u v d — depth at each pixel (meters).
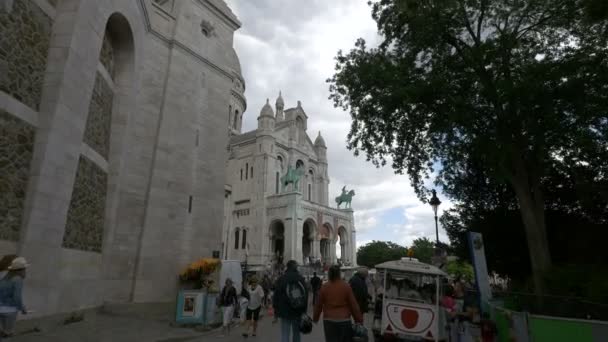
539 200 16.44
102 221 14.05
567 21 15.59
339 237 58.88
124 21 14.80
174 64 18.75
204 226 19.20
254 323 11.71
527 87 14.17
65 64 10.02
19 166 8.91
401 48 18.03
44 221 9.34
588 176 17.17
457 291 13.95
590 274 13.45
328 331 6.14
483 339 9.95
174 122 18.30
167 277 16.75
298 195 49.50
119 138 15.01
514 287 21.09
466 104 15.89
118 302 14.48
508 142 15.77
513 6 16.28
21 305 6.19
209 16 21.64
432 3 16.53
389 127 18.42
